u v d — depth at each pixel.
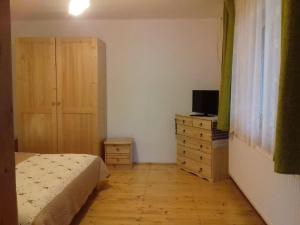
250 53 2.67
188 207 2.97
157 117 4.68
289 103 1.56
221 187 3.57
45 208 1.96
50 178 2.51
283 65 1.58
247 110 2.79
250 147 2.84
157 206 2.99
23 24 4.62
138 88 4.66
